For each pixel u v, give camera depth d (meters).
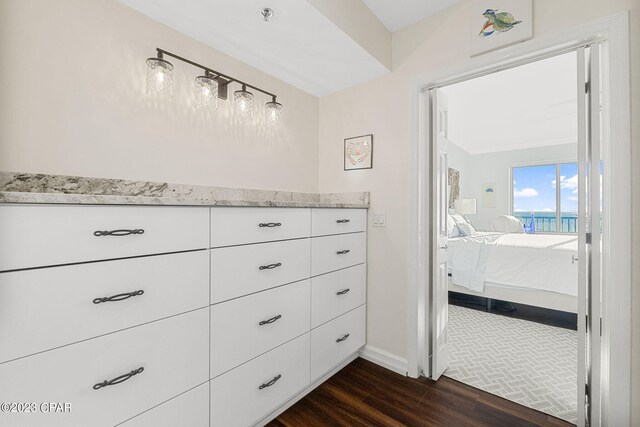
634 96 1.19
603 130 1.33
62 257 0.76
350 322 1.85
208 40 1.58
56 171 1.12
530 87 3.03
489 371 1.85
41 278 0.73
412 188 1.81
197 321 1.05
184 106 1.52
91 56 1.21
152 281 0.93
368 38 1.70
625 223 1.20
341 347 1.77
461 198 5.48
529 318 2.80
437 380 1.75
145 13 1.37
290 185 2.10
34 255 0.72
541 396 1.59
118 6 1.29
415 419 1.41
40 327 0.73
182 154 1.51
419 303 1.79
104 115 1.25
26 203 0.70
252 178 1.85
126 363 0.88
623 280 1.21
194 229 1.04
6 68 1.02
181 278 1.00
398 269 1.87
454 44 1.66
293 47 1.65
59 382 0.76
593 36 1.28
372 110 2.02
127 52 1.32
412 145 1.81
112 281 0.85
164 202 0.95
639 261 1.18
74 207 0.78
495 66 1.56
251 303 1.24
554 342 2.26
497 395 1.60
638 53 1.18
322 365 1.63
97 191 1.22
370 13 1.72
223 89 1.68
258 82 1.89
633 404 1.20
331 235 1.69
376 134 2.00
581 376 1.35
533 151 5.21
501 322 2.69
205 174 1.61
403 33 1.88
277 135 2.01
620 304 1.21
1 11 1.01
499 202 5.55
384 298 1.94
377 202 1.98
